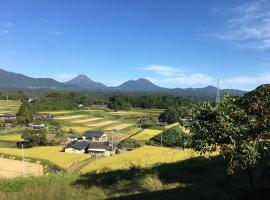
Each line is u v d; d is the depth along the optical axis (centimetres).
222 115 1493
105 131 12550
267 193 1719
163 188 2180
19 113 14138
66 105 18688
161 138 8494
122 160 5581
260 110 1508
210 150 1540
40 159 6762
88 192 2127
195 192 2028
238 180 2170
